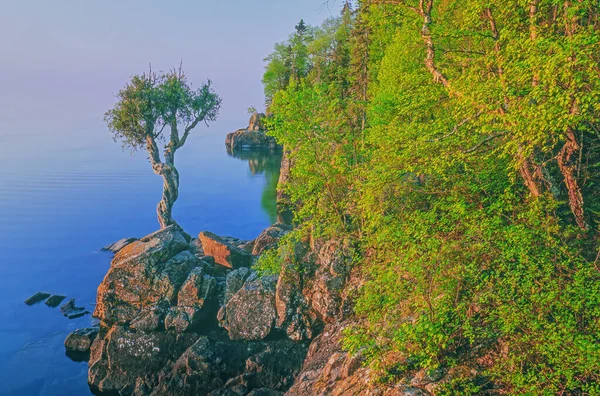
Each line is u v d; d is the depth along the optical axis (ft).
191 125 164.66
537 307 40.29
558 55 38.09
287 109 93.97
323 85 95.91
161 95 153.17
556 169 62.13
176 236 107.96
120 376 91.50
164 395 84.69
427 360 42.93
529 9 51.03
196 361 85.61
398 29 100.12
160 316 94.32
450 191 61.26
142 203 246.68
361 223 88.38
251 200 242.99
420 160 58.70
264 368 83.82
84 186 290.15
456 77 64.59
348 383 52.34
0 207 235.20
